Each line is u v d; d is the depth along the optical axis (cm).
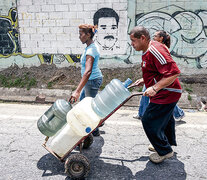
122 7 602
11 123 418
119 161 299
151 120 267
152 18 605
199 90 563
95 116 250
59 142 264
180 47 615
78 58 642
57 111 271
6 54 662
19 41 652
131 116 461
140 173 273
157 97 260
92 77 327
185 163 293
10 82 620
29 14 632
